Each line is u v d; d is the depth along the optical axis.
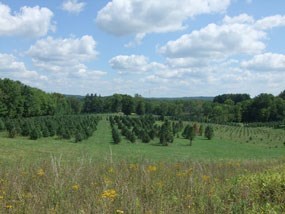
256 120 132.00
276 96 137.12
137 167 9.70
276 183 8.06
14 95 80.94
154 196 6.88
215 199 6.90
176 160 14.48
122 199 6.12
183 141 59.97
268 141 68.75
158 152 42.28
